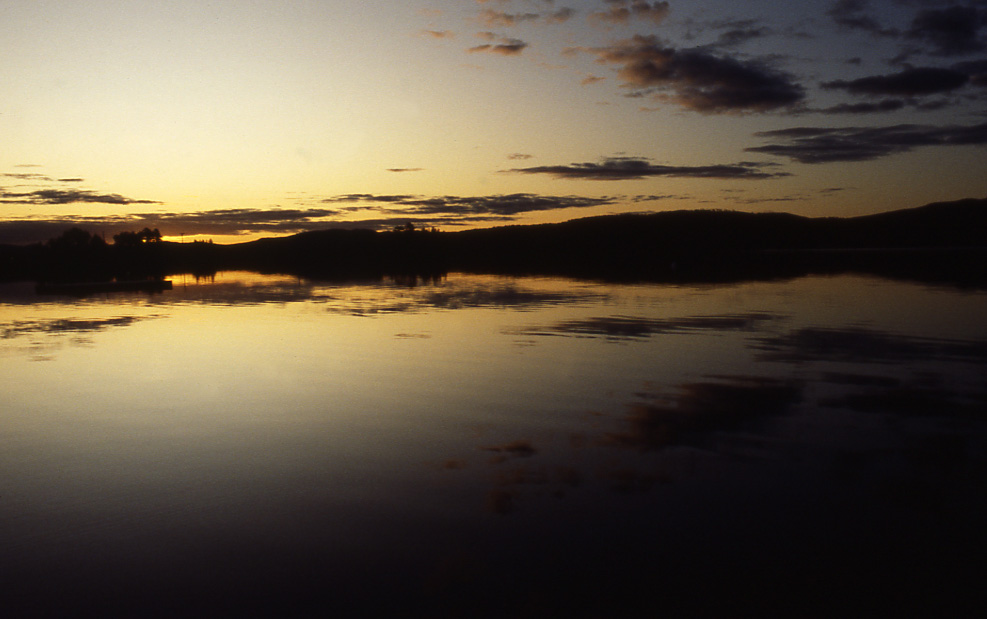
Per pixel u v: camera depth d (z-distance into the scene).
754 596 2.24
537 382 5.63
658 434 4.06
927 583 2.30
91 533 2.80
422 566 2.47
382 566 2.48
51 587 2.37
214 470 3.56
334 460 3.69
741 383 5.40
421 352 7.22
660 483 3.24
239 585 2.36
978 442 3.77
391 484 3.30
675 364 6.27
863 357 6.42
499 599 2.24
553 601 2.23
